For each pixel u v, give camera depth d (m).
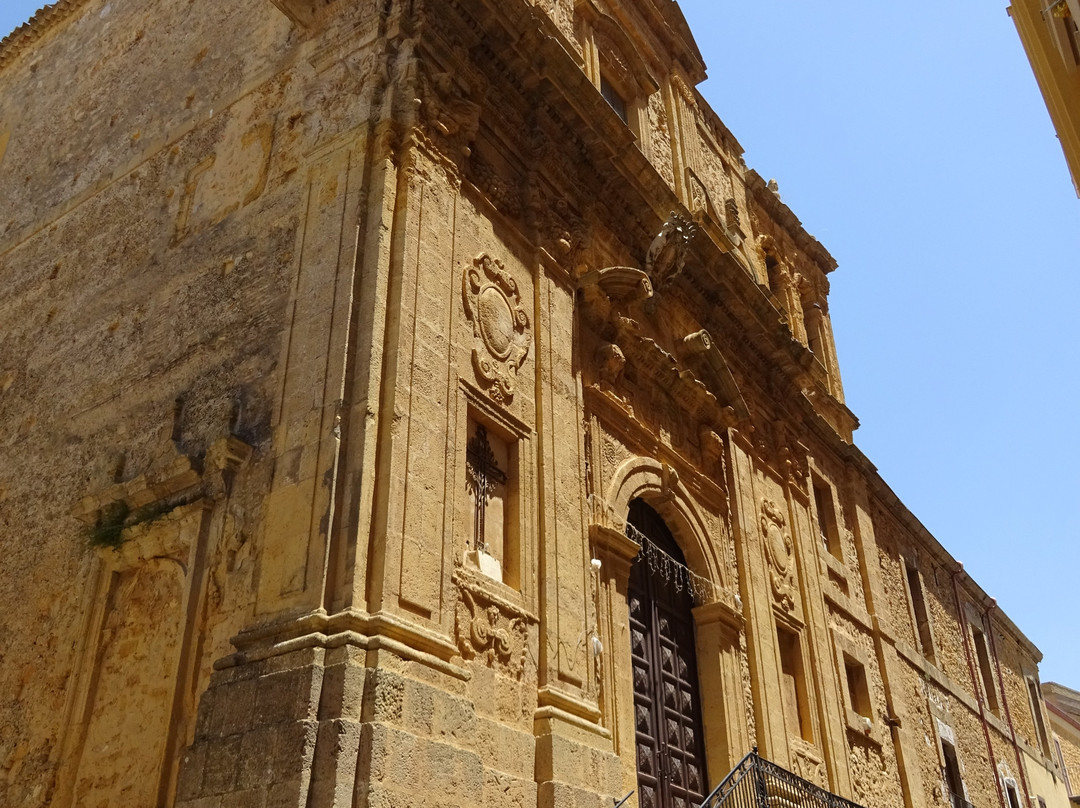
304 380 9.38
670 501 13.95
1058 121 9.41
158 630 9.32
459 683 8.44
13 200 16.09
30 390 12.93
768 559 16.36
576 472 11.55
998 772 25.25
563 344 12.21
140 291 12.25
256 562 8.78
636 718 12.04
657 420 14.48
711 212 19.30
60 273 13.91
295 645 7.82
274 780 7.26
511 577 10.04
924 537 26.16
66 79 16.92
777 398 19.11
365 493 8.49
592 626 10.84
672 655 13.37
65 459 11.64
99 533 10.27
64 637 10.09
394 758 7.42
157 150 13.65
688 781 12.58
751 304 17.92
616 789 9.89
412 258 9.91
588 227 13.80
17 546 11.47
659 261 14.98
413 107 10.70
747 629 14.62
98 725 9.23
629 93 17.91
